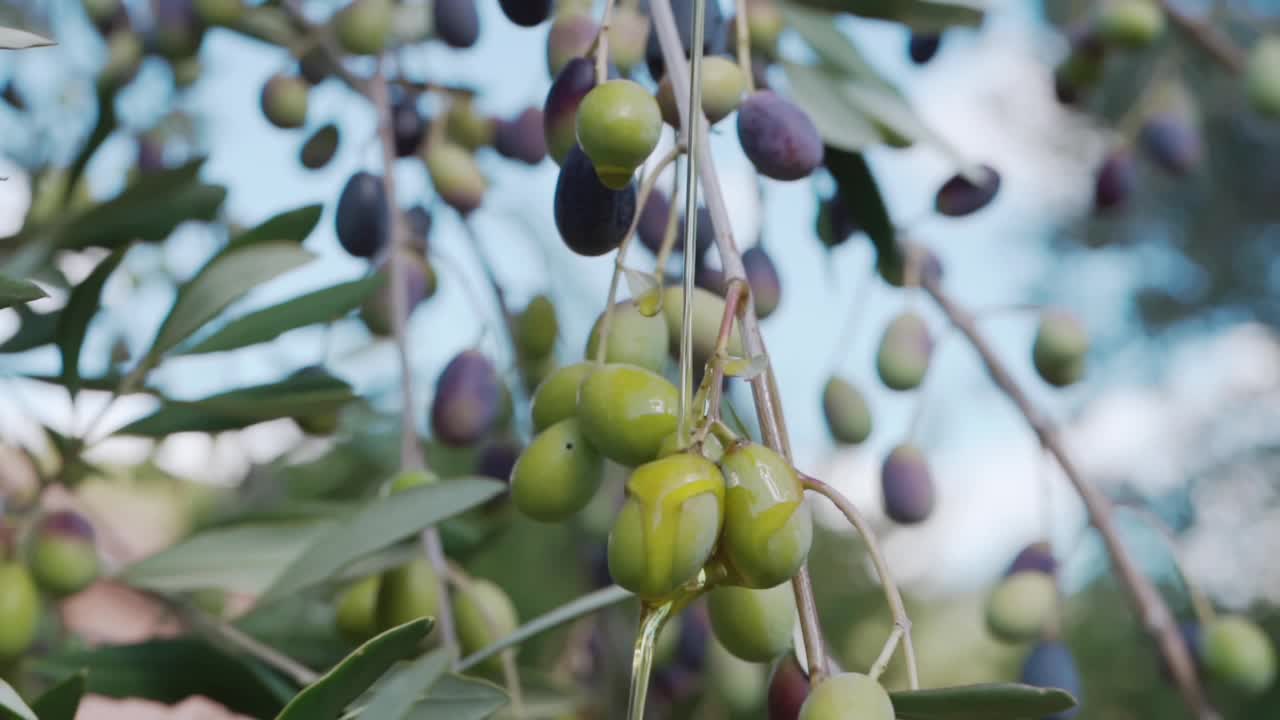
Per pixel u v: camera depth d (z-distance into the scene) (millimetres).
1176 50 854
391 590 561
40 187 702
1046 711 422
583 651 728
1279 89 825
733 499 415
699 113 422
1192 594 690
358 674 439
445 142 645
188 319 537
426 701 474
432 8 625
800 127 514
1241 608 1726
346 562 505
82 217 605
